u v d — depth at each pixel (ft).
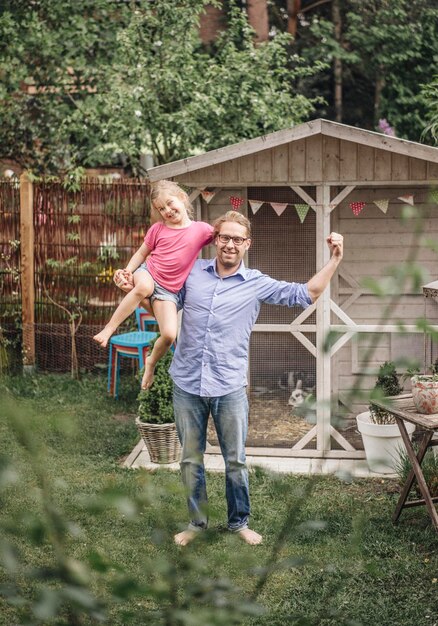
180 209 19.07
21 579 15.38
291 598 15.44
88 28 39.93
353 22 47.55
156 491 5.35
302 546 17.33
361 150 22.76
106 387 31.68
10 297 34.40
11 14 39.01
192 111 36.42
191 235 18.94
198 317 17.48
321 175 22.99
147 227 33.30
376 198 24.21
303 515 17.88
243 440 17.93
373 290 4.85
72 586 4.70
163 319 18.49
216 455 24.23
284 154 23.04
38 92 40.40
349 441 24.31
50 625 5.41
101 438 25.73
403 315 24.11
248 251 24.20
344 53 46.83
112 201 33.37
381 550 17.66
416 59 47.24
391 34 46.16
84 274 33.68
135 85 36.99
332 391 24.31
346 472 6.23
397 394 22.75
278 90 43.32
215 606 5.64
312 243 23.95
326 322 23.16
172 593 5.40
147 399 23.31
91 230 33.55
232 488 17.89
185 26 38.24
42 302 33.94
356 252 24.48
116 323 19.07
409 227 24.20
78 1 39.99
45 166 40.14
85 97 40.11
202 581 5.76
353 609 15.24
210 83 37.32
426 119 46.80
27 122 40.11
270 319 23.98
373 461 6.02
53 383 32.17
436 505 19.54
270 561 6.25
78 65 39.52
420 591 16.06
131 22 37.91
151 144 38.14
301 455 23.45
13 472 4.60
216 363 17.40
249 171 23.22
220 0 46.96
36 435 4.65
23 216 33.53
